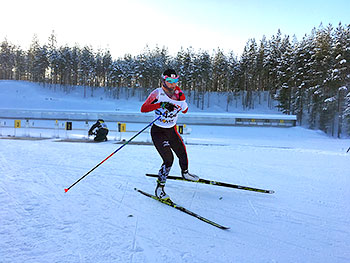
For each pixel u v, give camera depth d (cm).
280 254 198
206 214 279
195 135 1962
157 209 290
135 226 241
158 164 556
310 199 343
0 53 6294
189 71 4519
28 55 5847
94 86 5253
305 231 242
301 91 3366
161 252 194
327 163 681
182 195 349
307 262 187
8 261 174
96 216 262
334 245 215
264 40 4944
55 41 5109
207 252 197
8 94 4328
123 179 419
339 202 332
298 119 3484
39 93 4612
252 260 187
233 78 4544
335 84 2869
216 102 4691
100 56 5541
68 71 5156
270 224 256
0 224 235
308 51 3391
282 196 355
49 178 411
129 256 186
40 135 1304
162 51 5447
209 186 402
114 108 4084
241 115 2698
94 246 199
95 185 379
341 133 2964
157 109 334
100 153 704
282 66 3812
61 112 2748
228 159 693
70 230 227
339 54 2873
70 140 1118
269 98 4434
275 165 620
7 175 423
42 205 289
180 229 238
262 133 2288
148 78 4781
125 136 1492
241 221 262
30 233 219
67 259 179
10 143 891
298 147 1303
